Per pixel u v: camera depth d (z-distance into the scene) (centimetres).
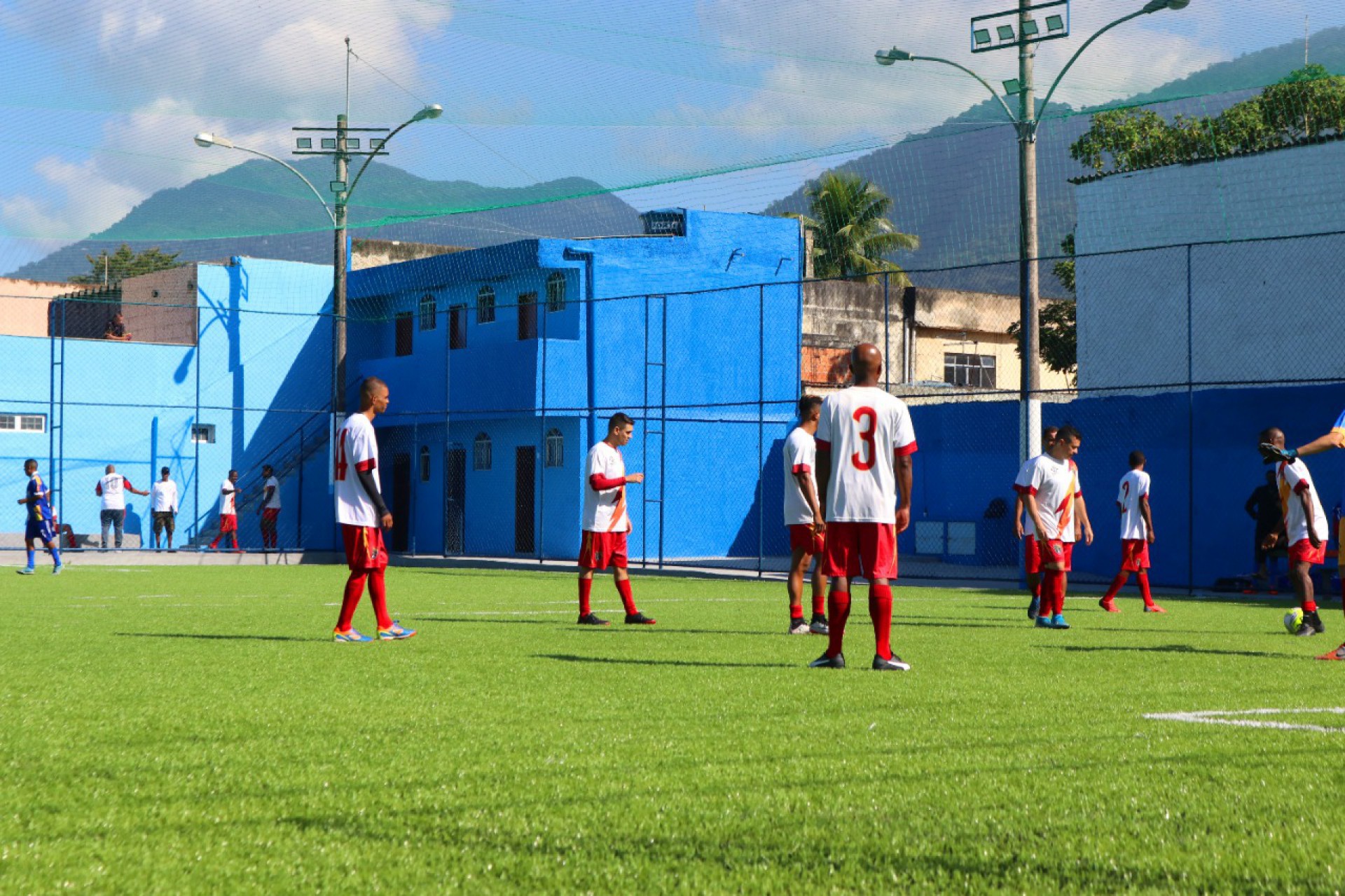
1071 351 4012
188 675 768
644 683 734
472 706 636
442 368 3250
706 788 438
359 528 1005
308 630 1114
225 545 3397
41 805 414
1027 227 1945
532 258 2994
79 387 3281
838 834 377
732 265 3142
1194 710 631
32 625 1171
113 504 3042
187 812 404
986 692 695
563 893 322
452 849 361
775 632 1129
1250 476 2202
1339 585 1962
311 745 522
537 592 1798
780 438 3169
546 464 3062
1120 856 353
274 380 3534
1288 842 368
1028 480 1212
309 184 1636
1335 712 623
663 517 2931
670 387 3030
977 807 411
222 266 3478
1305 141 2448
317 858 352
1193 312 2589
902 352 3969
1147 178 2667
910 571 2519
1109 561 2414
